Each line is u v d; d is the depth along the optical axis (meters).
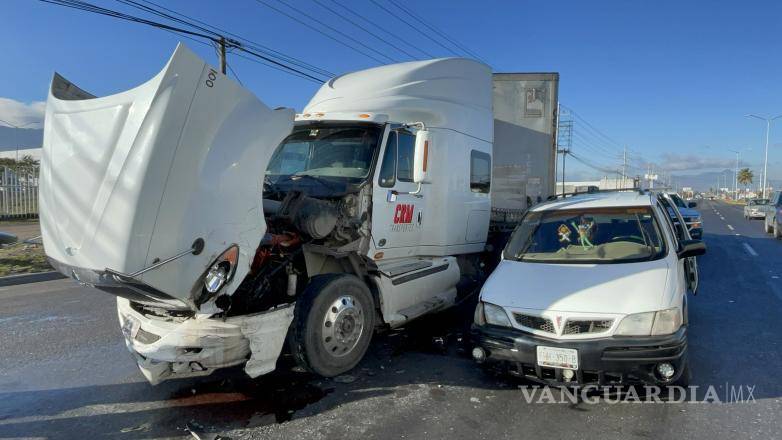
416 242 6.13
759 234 18.81
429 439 3.61
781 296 7.97
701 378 4.62
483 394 4.38
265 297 4.43
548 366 3.99
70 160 3.63
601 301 4.08
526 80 9.32
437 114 6.51
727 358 5.15
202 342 3.82
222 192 3.72
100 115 3.55
